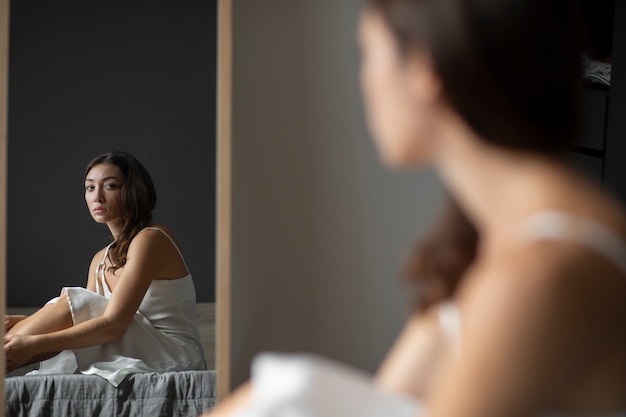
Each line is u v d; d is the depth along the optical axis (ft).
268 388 2.17
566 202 1.83
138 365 9.29
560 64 1.91
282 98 7.62
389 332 7.91
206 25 14.51
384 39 1.94
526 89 1.87
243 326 7.67
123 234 9.78
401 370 2.57
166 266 9.74
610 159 11.98
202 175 14.52
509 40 1.86
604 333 1.72
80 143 14.60
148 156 14.55
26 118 14.44
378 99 1.97
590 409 1.76
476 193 1.96
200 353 9.98
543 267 1.74
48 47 14.38
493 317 1.74
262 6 7.54
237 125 7.57
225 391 7.62
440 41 1.86
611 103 11.91
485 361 1.72
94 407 8.55
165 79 14.51
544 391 1.71
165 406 8.61
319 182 7.72
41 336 9.02
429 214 7.89
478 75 1.85
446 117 1.91
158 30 14.47
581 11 12.36
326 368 2.22
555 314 1.70
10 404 8.41
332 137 7.71
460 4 1.86
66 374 8.95
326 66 7.66
